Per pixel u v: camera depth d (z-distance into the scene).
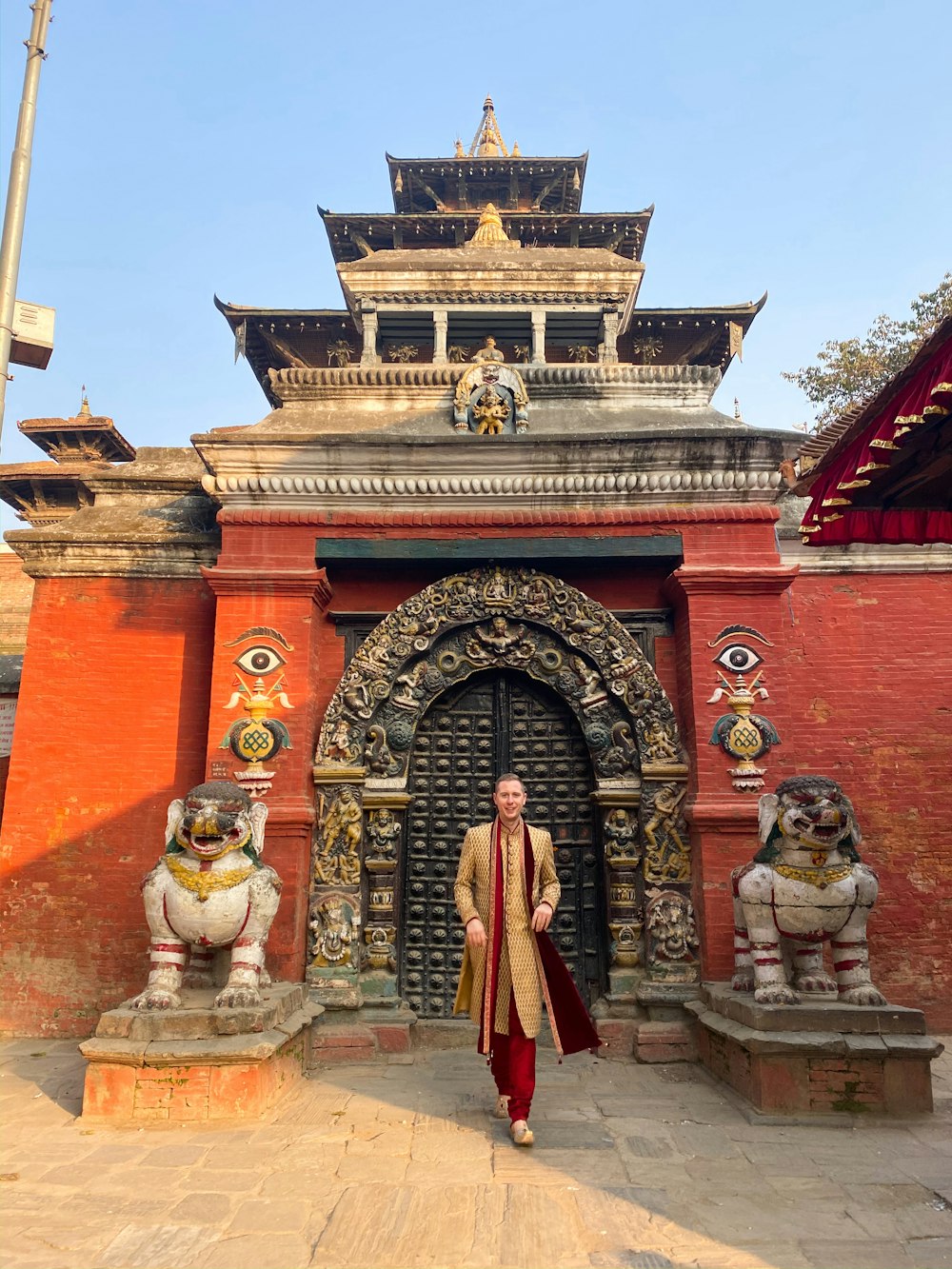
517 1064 5.69
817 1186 4.86
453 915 8.79
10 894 9.16
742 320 23.81
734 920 7.72
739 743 8.40
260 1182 4.91
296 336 24.22
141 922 9.09
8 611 23.06
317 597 9.05
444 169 27.98
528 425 9.68
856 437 5.91
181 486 10.67
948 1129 5.88
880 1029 6.32
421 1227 4.33
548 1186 4.85
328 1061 7.85
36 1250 4.09
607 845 8.62
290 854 8.31
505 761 9.14
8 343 7.12
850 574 9.91
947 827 9.27
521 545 9.02
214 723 8.66
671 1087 7.04
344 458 9.08
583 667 8.96
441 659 9.09
